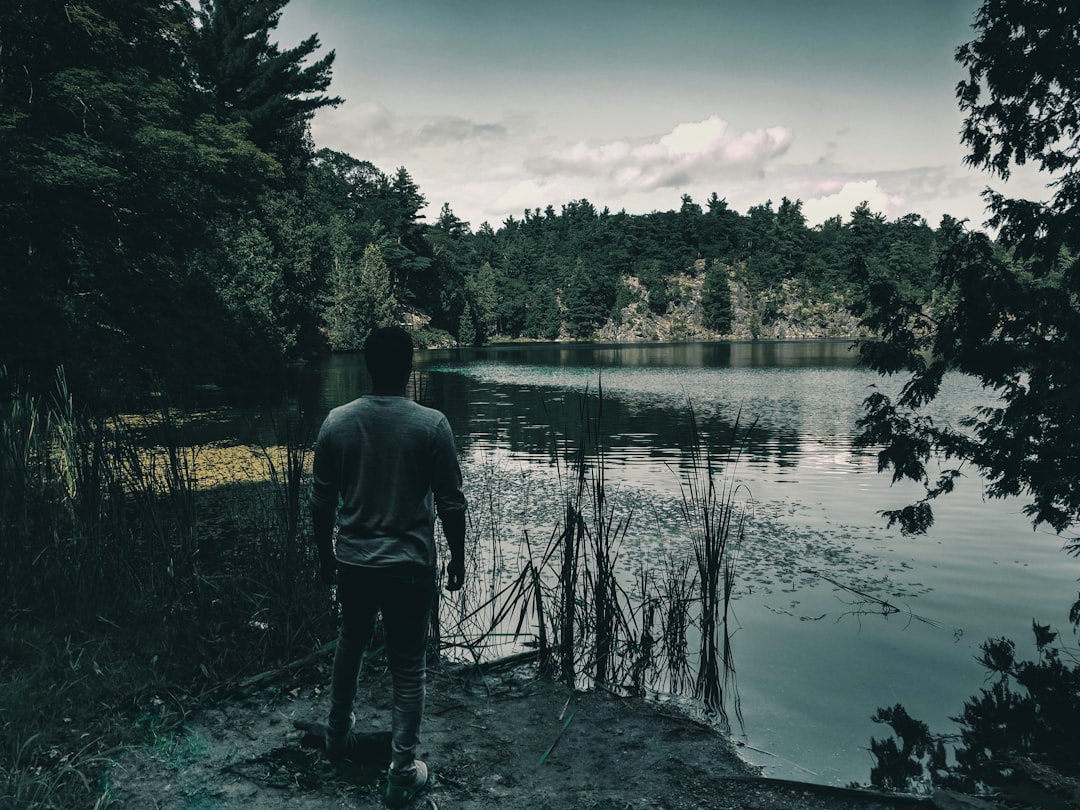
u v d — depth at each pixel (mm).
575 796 2891
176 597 4184
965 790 3115
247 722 3301
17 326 13852
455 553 2863
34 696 3211
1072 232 4949
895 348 5738
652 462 13094
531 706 3750
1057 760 3359
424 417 2760
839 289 148750
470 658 4406
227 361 21688
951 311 5551
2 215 14742
